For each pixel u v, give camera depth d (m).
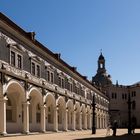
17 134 34.12
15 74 33.41
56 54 49.59
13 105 37.41
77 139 29.72
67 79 55.12
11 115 37.06
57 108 47.34
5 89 31.00
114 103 107.81
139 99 105.50
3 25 30.98
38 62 40.69
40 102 41.47
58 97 48.50
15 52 33.94
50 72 45.69
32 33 38.72
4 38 31.55
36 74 39.88
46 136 33.94
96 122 81.06
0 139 27.22
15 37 34.12
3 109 30.58
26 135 34.69
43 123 41.47
